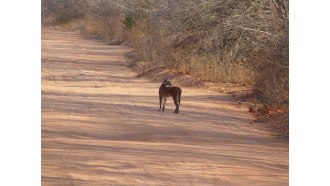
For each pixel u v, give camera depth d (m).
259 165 20.27
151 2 64.31
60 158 20.23
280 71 33.12
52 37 90.12
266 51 34.38
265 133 25.98
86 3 115.69
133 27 73.31
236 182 18.09
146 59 52.47
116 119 28.14
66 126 26.22
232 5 42.03
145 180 17.92
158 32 54.19
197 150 22.23
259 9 38.81
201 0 44.44
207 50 42.88
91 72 47.88
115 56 62.09
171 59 46.75
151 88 39.25
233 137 24.97
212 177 18.52
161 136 24.75
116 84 41.00
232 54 40.59
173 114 29.81
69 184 17.30
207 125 27.28
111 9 98.12
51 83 40.91
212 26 42.69
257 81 34.84
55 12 125.44
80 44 78.38
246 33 39.38
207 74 40.81
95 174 18.41
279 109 30.48
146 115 29.31
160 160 20.36
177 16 47.53
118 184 17.42
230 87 37.81
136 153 21.34
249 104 32.88
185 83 40.47
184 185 17.56
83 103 32.50
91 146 22.30
